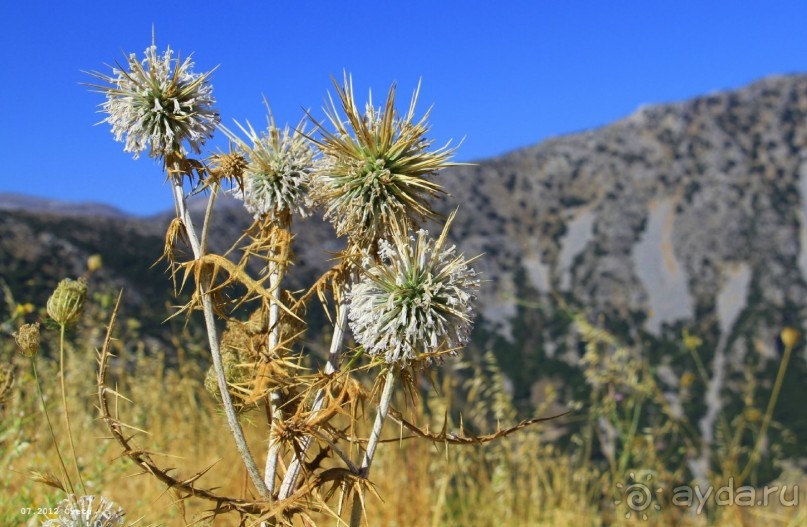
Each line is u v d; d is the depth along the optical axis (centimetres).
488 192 14438
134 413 632
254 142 256
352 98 240
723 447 707
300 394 216
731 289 12231
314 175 244
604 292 11975
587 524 664
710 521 677
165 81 239
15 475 429
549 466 694
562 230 13525
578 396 741
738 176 14175
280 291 239
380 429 210
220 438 658
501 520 644
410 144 239
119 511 258
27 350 277
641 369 722
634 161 14850
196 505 532
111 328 211
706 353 10356
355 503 202
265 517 197
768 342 10412
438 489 654
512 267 12419
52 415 570
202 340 794
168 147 228
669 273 12531
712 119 15575
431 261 227
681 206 13825
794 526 622
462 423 220
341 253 231
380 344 214
